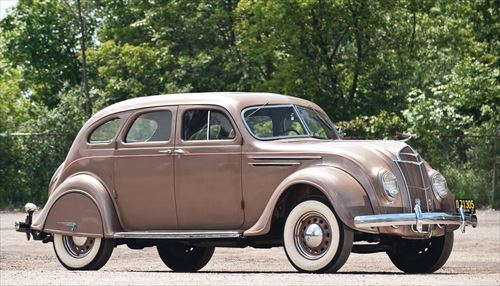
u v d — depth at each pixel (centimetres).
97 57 5969
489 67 4153
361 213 1296
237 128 1413
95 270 1502
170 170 1455
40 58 7100
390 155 1355
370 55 5416
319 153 1348
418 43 5475
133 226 1491
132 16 6694
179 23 5747
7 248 2350
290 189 1355
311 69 5319
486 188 4091
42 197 4534
